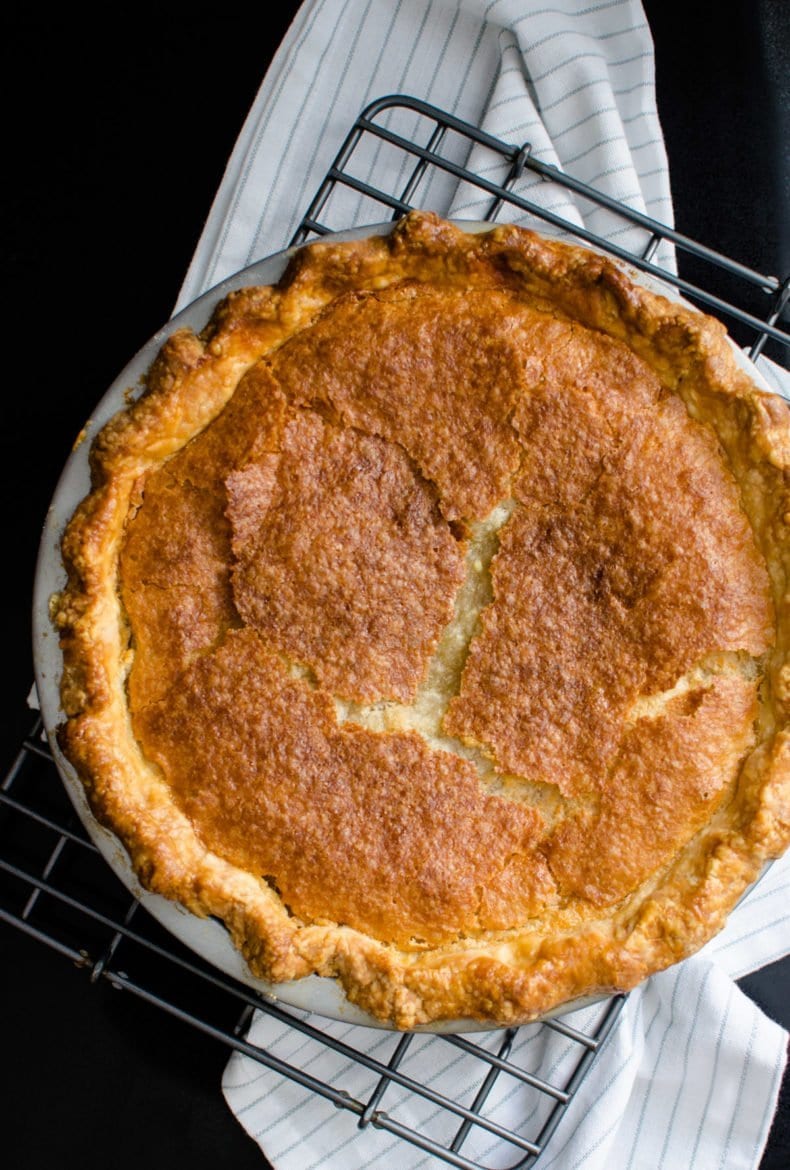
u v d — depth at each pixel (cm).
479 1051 48
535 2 51
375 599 45
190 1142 53
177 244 54
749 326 53
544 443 45
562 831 44
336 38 52
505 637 44
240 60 55
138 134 55
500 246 45
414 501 45
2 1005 53
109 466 45
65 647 45
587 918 44
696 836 44
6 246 55
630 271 46
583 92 51
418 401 45
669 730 44
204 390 46
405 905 44
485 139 50
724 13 54
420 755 44
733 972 51
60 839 51
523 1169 48
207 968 53
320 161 52
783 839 43
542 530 45
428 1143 47
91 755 44
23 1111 53
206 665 45
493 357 45
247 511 45
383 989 43
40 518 54
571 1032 48
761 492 45
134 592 46
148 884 44
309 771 44
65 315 54
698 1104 50
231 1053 53
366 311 46
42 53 55
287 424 45
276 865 44
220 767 45
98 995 53
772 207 53
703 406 46
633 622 44
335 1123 50
